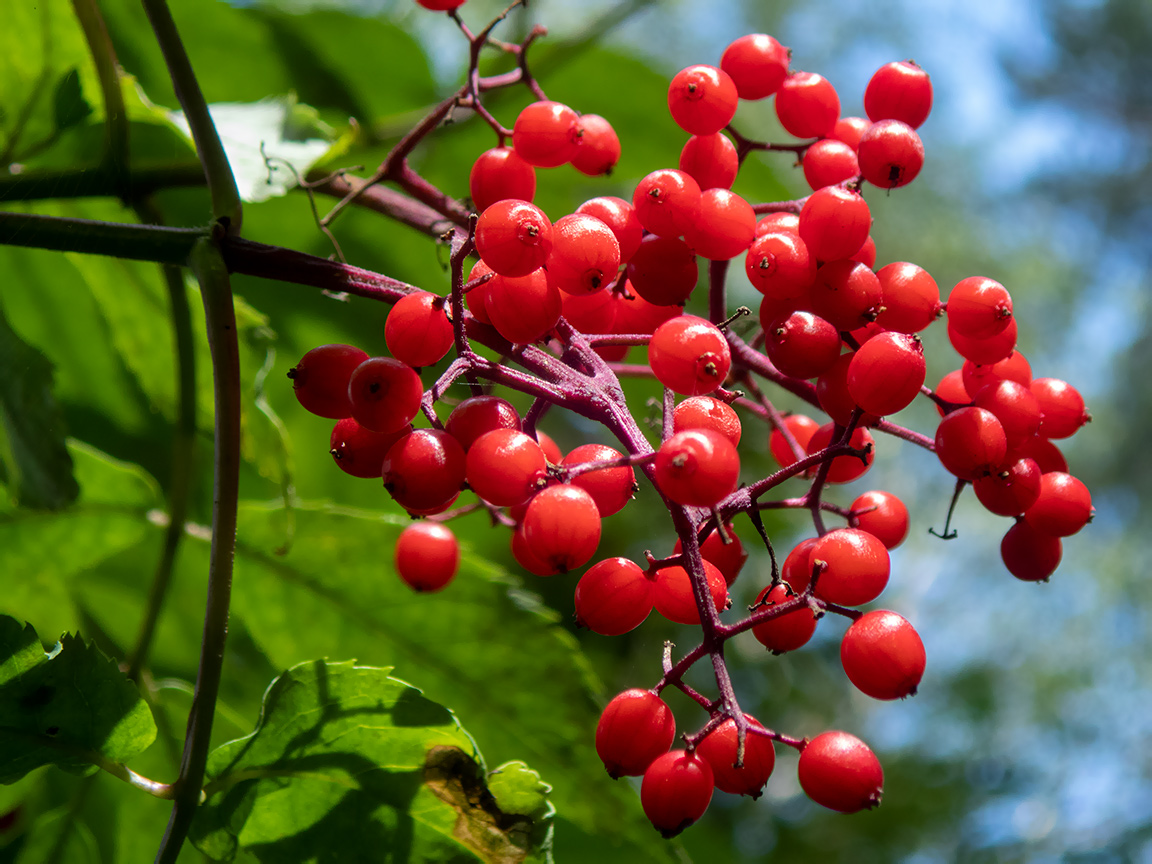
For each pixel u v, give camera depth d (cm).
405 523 22
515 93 30
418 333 18
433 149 31
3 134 22
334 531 22
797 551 19
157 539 23
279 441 22
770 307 19
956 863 90
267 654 22
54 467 21
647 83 31
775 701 78
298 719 18
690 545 17
